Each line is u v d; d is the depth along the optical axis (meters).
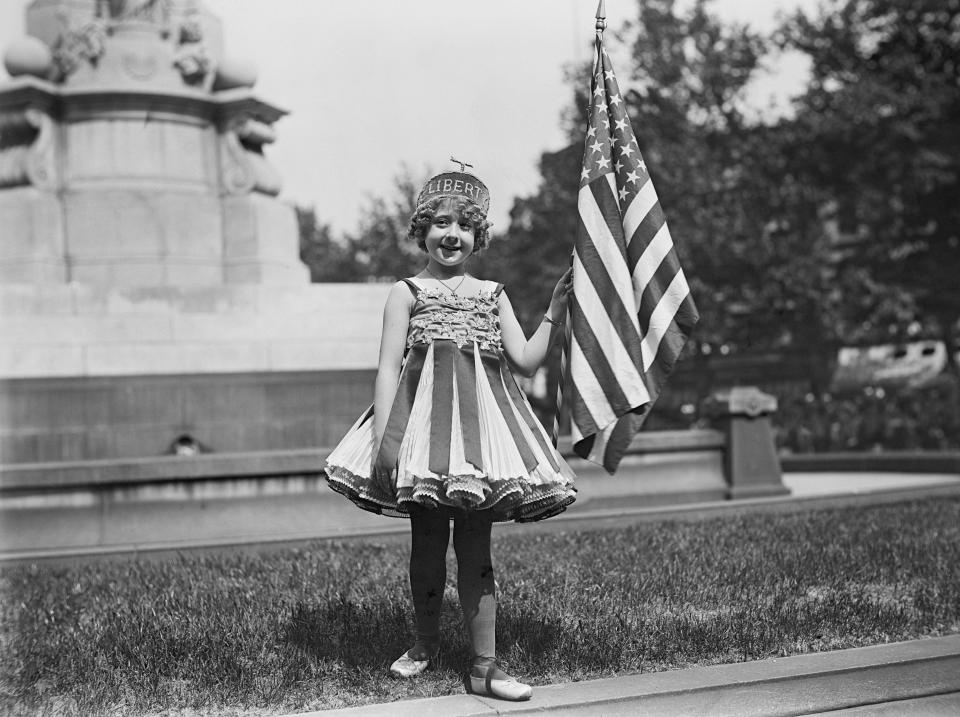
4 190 11.35
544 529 8.09
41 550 7.66
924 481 12.57
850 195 32.06
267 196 12.02
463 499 3.73
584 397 4.11
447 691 4.04
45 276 10.99
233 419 10.56
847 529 7.73
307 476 8.25
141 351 10.48
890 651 4.42
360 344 11.16
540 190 30.22
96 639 4.87
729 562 6.33
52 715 3.98
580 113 29.50
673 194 29.25
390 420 3.94
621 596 5.44
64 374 10.27
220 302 10.97
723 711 3.82
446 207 4.16
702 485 10.23
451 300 4.11
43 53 11.41
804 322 32.03
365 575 6.23
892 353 34.81
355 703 3.95
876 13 31.41
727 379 35.28
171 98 11.47
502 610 5.11
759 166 30.83
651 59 29.69
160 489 7.94
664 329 4.17
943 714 3.85
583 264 4.22
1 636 5.04
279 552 7.25
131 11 11.65
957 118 31.72
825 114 30.70
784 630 4.74
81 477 7.77
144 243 11.22
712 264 30.34
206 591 5.80
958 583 5.68
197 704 3.97
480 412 3.92
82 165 11.42
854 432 22.52
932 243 32.66
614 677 4.08
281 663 4.34
